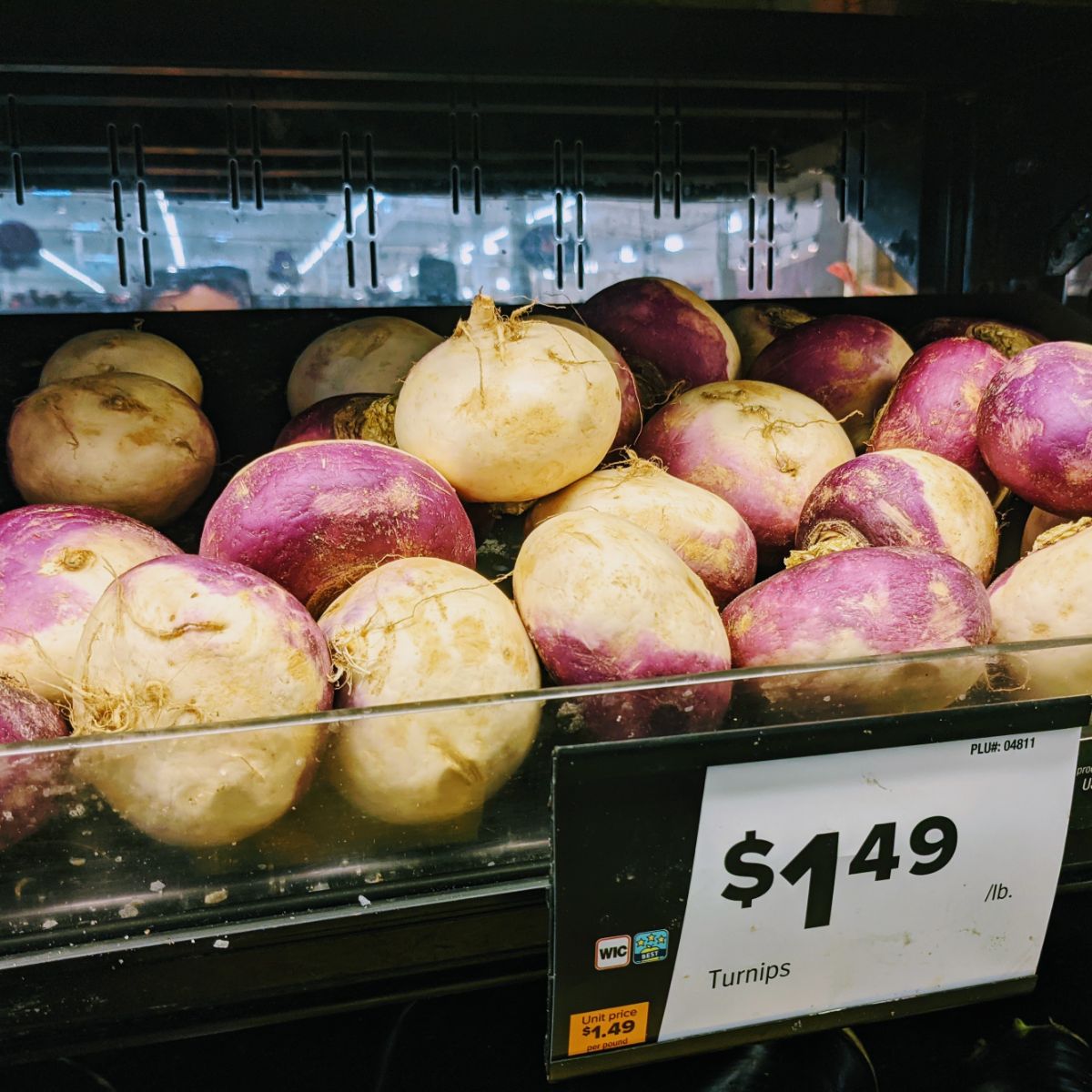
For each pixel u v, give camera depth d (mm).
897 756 531
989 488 898
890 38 1093
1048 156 1198
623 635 574
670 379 1015
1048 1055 782
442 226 1230
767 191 1310
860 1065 762
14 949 455
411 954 509
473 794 496
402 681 544
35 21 955
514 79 1194
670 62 1158
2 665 595
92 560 635
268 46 1047
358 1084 729
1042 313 1106
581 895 504
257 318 1090
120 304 1157
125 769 441
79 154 1110
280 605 527
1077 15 991
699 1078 741
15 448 829
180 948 472
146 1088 710
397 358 1010
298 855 487
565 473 754
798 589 637
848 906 555
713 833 515
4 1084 687
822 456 871
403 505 646
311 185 1184
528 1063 733
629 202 1276
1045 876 582
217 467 915
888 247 1350
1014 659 539
